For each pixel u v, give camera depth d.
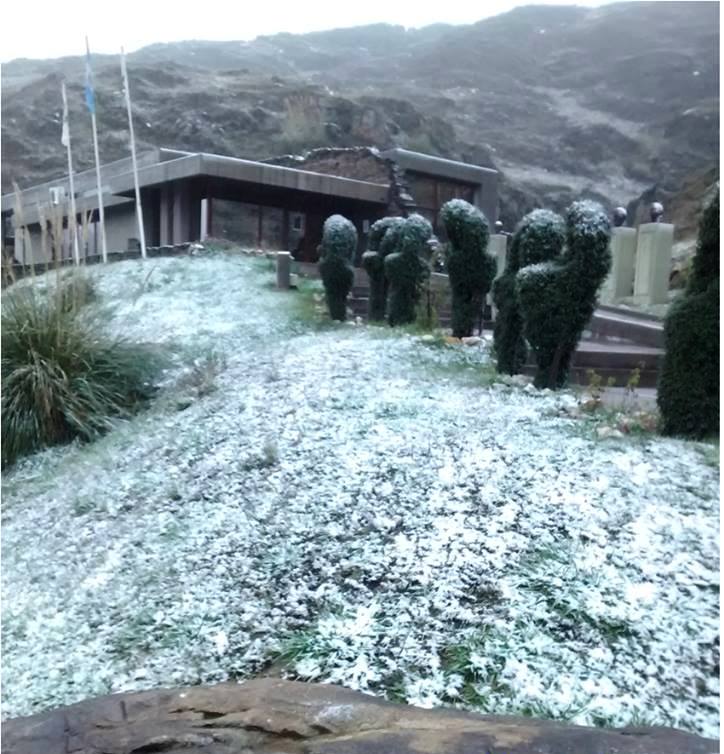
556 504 3.54
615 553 3.11
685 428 4.41
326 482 4.23
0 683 3.14
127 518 4.51
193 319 10.16
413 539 3.45
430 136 38.50
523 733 2.17
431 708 2.43
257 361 7.58
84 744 2.44
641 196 29.41
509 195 36.00
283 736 2.33
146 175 18.31
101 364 7.11
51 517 4.92
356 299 11.82
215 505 4.32
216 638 3.09
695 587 2.85
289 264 12.34
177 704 2.60
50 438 6.57
